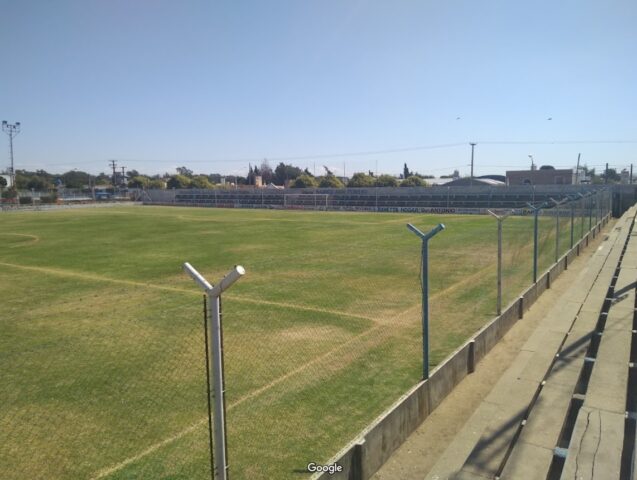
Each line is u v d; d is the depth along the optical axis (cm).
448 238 2895
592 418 568
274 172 17050
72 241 3067
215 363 408
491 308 1221
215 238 3152
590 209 2319
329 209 7156
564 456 536
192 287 1630
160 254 2439
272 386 787
